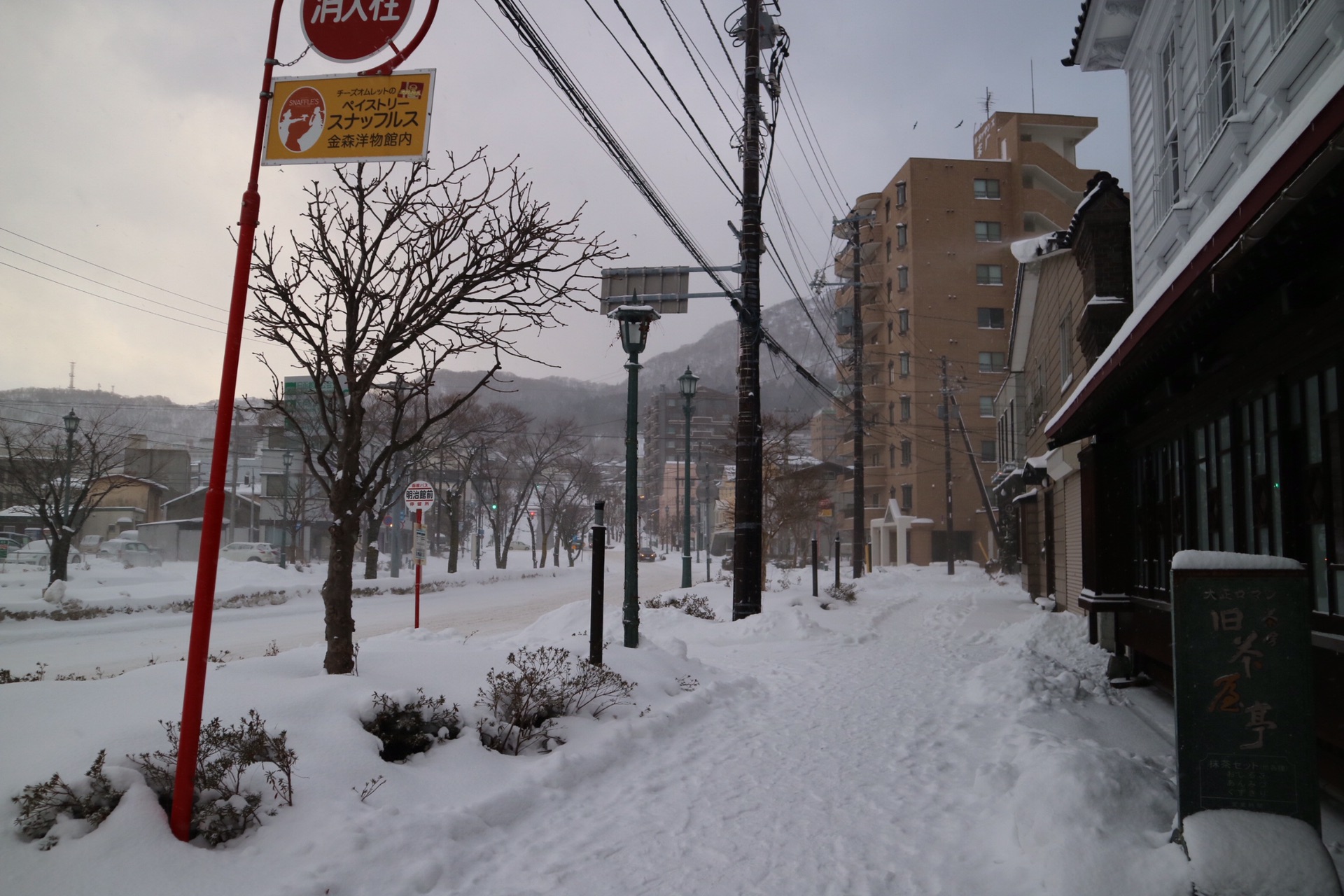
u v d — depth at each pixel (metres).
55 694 5.17
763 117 17.56
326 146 5.12
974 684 9.52
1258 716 3.77
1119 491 10.29
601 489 74.50
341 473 6.41
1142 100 12.28
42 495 28.52
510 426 49.03
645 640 10.71
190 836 4.14
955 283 55.84
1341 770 5.22
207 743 4.57
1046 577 21.19
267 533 58.16
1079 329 16.86
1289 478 5.43
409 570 49.16
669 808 5.38
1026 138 59.53
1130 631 10.01
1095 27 12.24
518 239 6.85
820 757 6.68
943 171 56.53
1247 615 3.81
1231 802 3.76
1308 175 3.41
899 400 57.12
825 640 14.67
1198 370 6.24
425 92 5.07
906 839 4.83
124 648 14.67
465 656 7.38
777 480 29.58
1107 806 4.46
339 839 4.18
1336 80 3.24
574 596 29.64
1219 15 9.23
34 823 3.86
